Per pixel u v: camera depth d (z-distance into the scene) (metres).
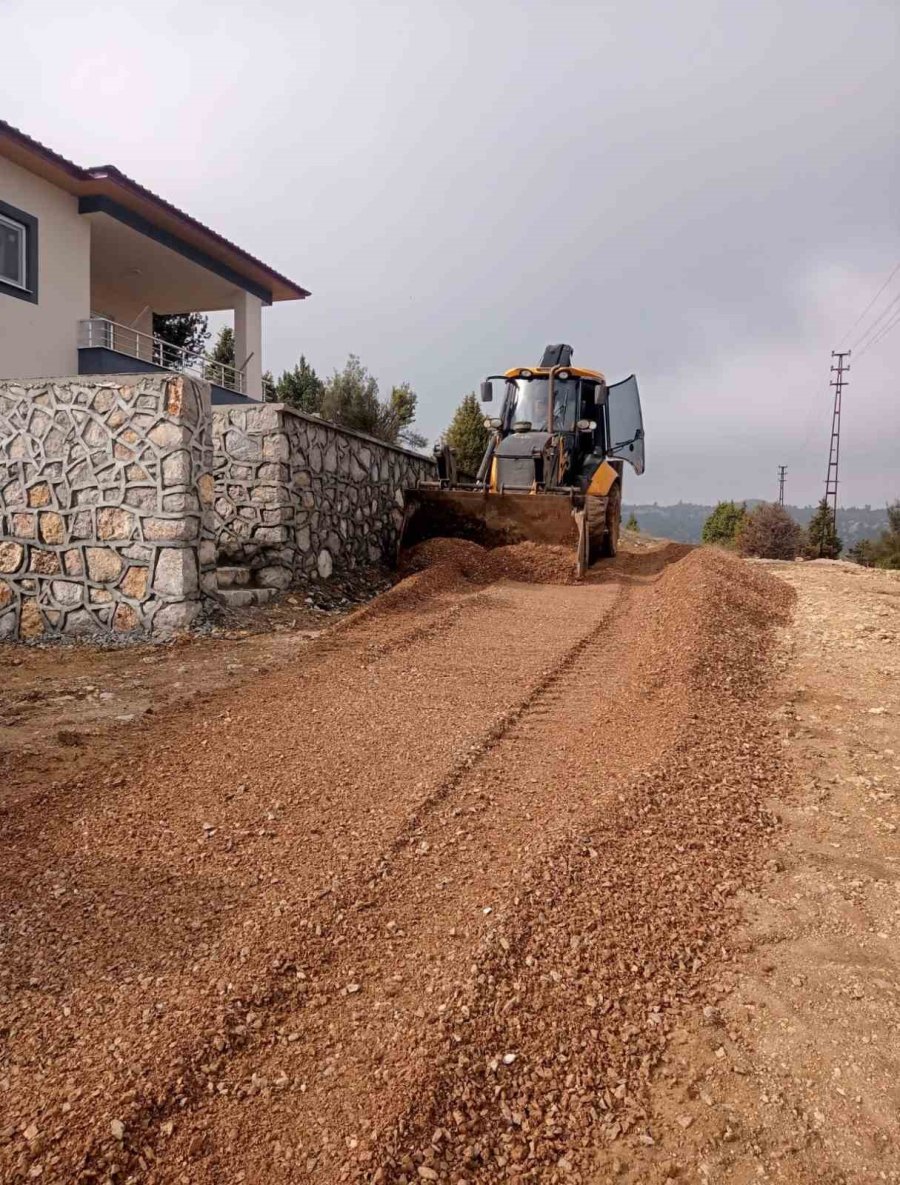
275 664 5.87
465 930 2.52
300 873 2.89
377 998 2.22
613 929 2.52
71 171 11.96
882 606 7.84
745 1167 1.74
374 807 3.42
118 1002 2.21
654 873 2.86
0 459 7.34
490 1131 1.81
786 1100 1.92
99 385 7.08
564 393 11.55
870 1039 2.10
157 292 17.25
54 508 7.22
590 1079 1.96
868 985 2.31
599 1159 1.76
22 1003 2.21
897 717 4.59
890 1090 1.94
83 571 7.16
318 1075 1.95
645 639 6.16
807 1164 1.74
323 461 9.52
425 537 10.34
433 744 4.13
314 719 4.54
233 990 2.24
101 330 12.99
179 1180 1.67
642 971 2.35
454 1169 1.71
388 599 7.53
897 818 3.37
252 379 17.56
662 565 11.01
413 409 25.95
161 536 6.96
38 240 12.01
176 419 6.88
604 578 9.42
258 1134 1.78
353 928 2.56
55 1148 1.73
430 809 3.39
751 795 3.54
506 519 9.93
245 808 3.42
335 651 6.05
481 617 7.13
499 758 3.99
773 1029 2.14
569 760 3.96
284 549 8.59
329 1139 1.76
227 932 2.54
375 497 11.11
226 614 7.41
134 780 3.72
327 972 2.35
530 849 2.98
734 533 44.25
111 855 3.04
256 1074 1.96
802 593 8.74
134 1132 1.78
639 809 3.28
